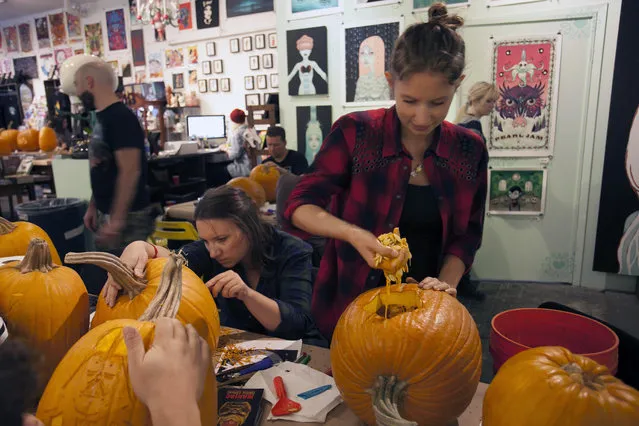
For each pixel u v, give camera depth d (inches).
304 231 48.5
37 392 16.4
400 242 35.7
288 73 167.2
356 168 48.2
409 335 29.9
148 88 283.3
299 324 54.9
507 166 145.6
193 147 210.5
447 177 47.7
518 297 139.9
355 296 48.6
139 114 248.4
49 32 328.2
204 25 268.2
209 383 25.8
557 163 142.3
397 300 34.6
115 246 90.1
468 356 30.6
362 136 47.6
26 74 347.9
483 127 144.1
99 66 87.3
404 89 39.6
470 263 49.1
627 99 130.9
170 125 274.1
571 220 144.9
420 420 31.0
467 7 139.3
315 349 46.4
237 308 59.9
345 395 32.6
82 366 25.5
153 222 100.6
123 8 293.3
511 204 147.6
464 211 48.6
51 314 34.6
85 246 131.8
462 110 129.4
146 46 291.3
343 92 159.9
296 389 37.4
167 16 181.5
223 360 42.0
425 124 40.9
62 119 222.2
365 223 48.7
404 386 30.3
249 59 260.2
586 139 138.1
